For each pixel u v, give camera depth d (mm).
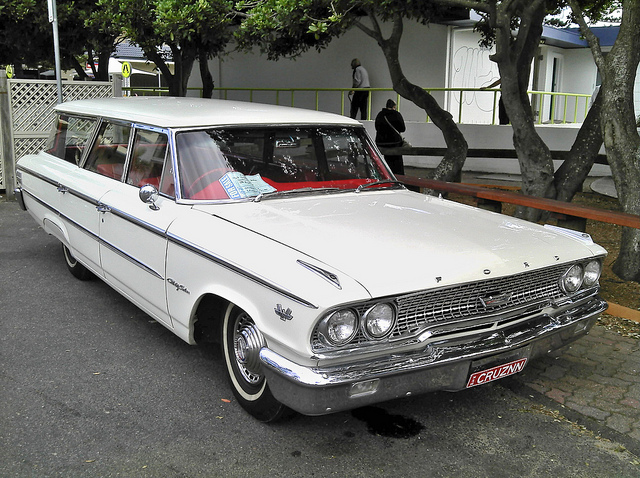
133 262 4250
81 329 4863
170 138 4055
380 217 3738
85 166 5203
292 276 2951
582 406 3783
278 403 3344
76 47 11883
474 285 3146
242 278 3209
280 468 3102
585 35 5844
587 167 6949
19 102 9953
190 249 3598
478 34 14773
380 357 2959
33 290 5754
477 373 3219
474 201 10234
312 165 4410
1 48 12859
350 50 15477
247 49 10023
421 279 2971
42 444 3262
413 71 14578
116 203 4402
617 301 5406
